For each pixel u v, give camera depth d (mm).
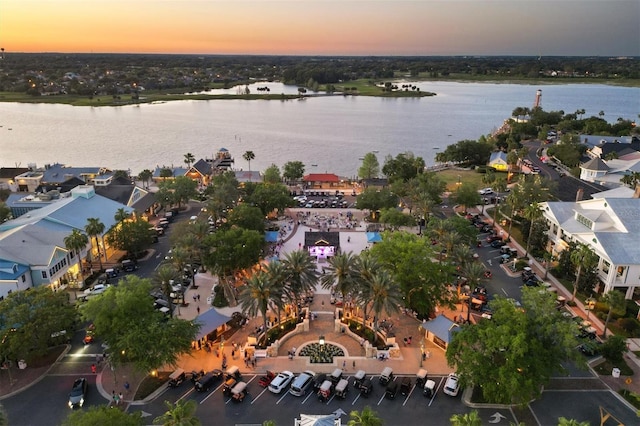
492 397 65312
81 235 105188
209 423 63938
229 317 87750
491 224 149250
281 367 76938
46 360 77875
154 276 90250
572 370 75875
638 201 107062
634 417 65500
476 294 100688
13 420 64125
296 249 127875
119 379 73188
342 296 95250
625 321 87812
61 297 78875
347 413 66188
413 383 73000
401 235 100188
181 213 161875
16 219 124875
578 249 97438
